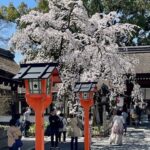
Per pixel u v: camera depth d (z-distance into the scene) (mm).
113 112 27469
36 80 7680
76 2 25109
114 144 22797
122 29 26922
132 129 34250
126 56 30141
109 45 26188
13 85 23562
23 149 19969
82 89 15047
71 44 23859
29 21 24656
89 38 24672
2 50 26703
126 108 37562
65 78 24984
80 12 25062
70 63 24094
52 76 8250
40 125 7738
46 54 24828
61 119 21391
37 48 25250
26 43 24969
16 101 28469
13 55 28469
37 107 7766
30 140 24672
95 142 23938
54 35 23672
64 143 22750
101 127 28453
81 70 25156
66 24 25219
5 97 27828
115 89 29219
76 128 18078
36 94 7711
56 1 25375
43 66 7824
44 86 7742
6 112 28375
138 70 37500
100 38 25922
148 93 45031
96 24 25922
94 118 30375
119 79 28578
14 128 13703
